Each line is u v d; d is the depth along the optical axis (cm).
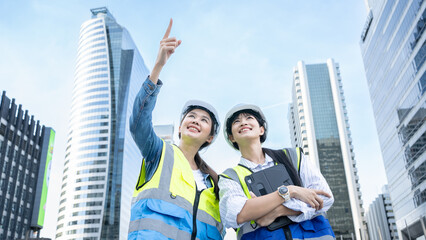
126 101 12475
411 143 6775
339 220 12362
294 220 279
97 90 12494
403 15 6906
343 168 13188
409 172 6900
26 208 8862
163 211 299
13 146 8588
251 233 292
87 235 10481
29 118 9869
